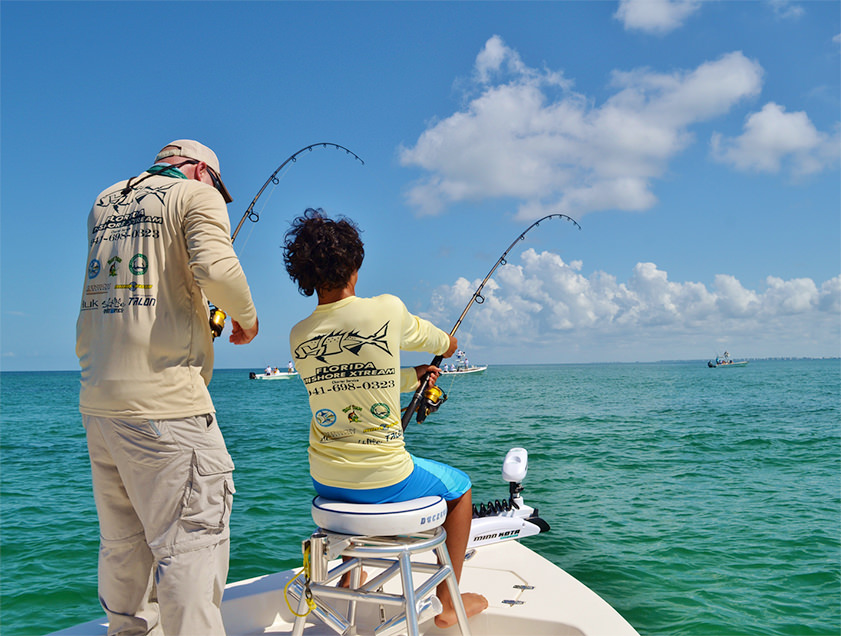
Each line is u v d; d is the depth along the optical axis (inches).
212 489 61.8
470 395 1459.2
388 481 64.5
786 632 137.9
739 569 181.0
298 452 441.7
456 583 68.5
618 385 2101.4
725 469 376.2
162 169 67.4
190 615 58.7
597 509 260.2
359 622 87.0
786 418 780.0
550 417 796.6
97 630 76.5
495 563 99.7
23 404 1266.0
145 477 59.7
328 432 66.7
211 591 60.5
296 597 66.6
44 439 588.7
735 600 157.2
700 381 2439.7
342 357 64.9
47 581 178.4
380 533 61.6
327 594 63.7
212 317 72.2
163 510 59.7
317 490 69.3
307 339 67.1
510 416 813.2
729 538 213.5
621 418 776.9
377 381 64.6
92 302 62.5
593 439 538.0
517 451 124.7
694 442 516.1
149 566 67.1
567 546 204.2
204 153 74.1
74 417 894.4
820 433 589.0
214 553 61.5
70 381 3602.4
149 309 60.3
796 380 2466.8
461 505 74.5
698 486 317.1
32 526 241.8
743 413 870.4
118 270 61.2
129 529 65.3
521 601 84.5
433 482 69.4
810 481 333.4
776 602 155.6
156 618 68.7
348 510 62.6
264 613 85.5
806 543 206.2
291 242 69.1
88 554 203.9
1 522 249.0
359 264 69.0
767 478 343.6
